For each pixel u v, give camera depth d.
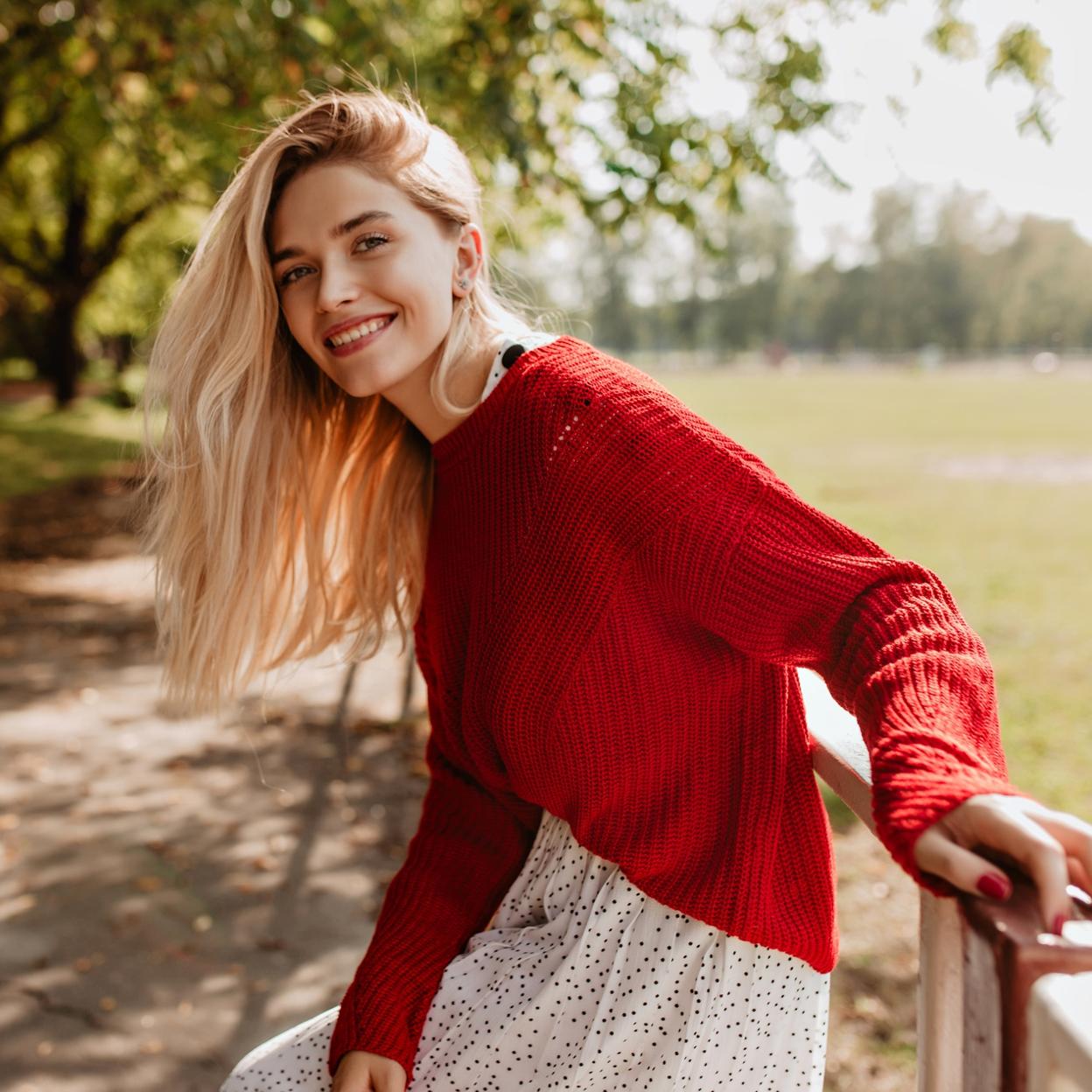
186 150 5.93
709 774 1.25
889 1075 2.55
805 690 1.46
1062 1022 0.65
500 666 1.29
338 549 1.72
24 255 18.92
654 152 5.26
